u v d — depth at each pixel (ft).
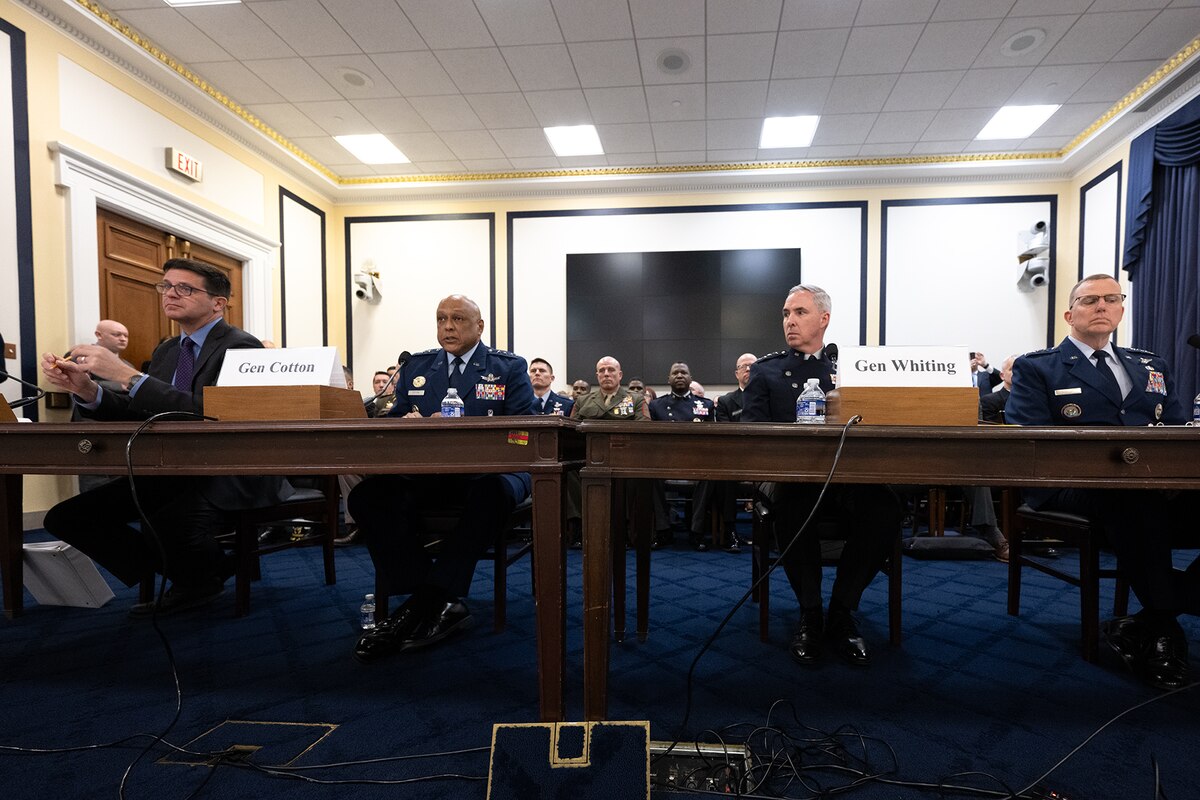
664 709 3.94
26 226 10.84
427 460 3.38
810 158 18.22
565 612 3.30
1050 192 18.15
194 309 5.81
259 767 3.22
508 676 4.46
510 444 3.31
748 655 4.98
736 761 3.25
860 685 4.35
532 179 19.47
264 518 6.21
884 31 12.37
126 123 12.86
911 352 3.80
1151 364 5.80
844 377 3.77
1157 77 13.51
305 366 4.23
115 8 11.76
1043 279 17.61
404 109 15.61
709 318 19.49
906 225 18.81
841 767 3.22
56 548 6.01
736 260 19.43
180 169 14.02
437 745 3.46
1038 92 14.48
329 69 13.87
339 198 20.53
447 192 20.15
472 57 13.39
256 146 16.89
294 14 12.01
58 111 11.43
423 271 20.59
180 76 13.60
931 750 3.42
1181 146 13.34
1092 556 4.81
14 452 3.77
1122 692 4.23
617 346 19.86
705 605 6.52
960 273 18.60
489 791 2.82
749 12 11.90
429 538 5.53
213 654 4.94
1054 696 4.17
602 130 16.65
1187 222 13.35
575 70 13.87
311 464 3.47
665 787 3.07
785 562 5.13
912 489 6.28
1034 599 6.84
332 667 4.65
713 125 16.30
